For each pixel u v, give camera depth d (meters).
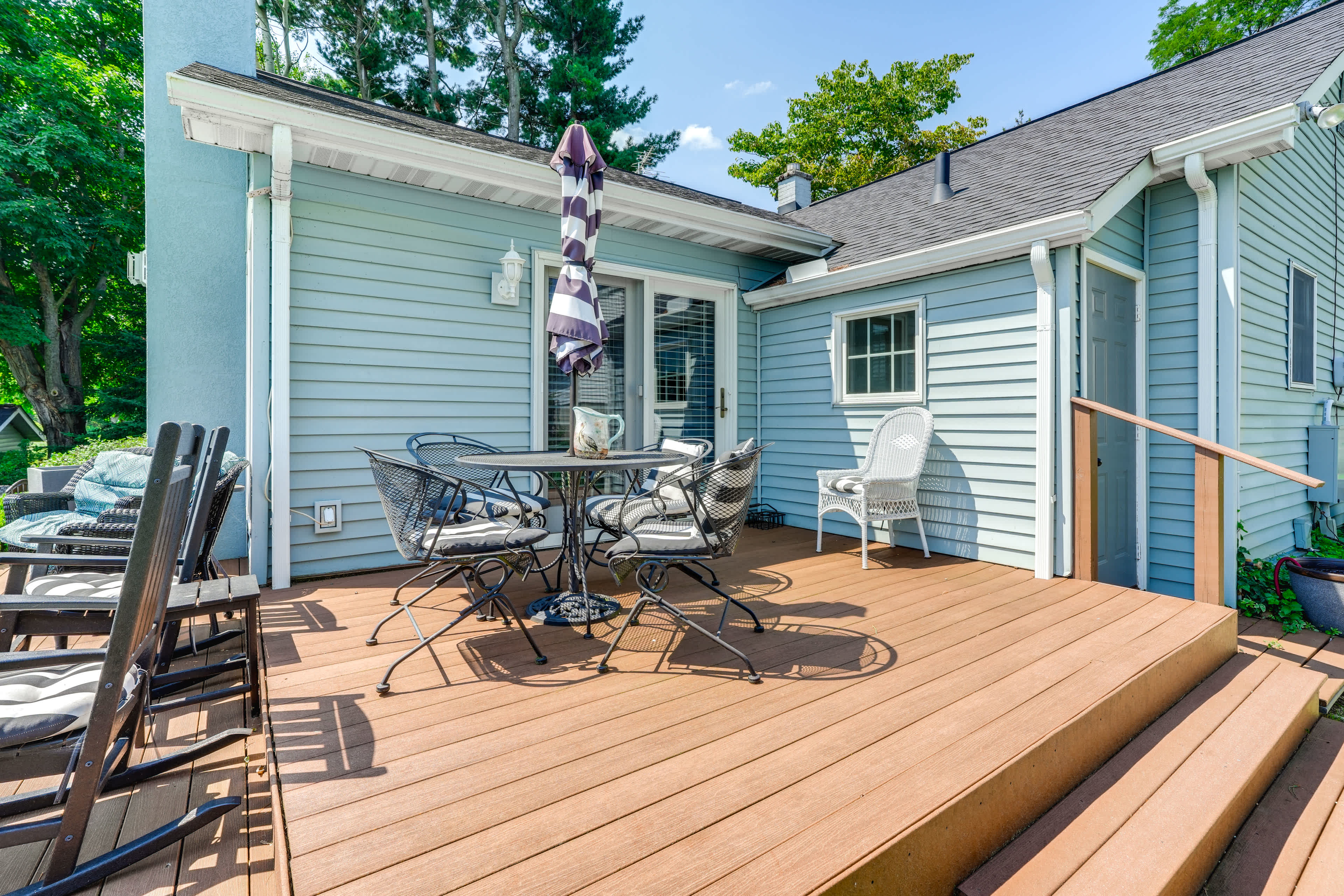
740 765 1.60
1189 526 4.11
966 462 4.16
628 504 3.00
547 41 16.67
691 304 5.50
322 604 3.12
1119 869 1.51
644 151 16.66
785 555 4.35
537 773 1.56
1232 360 3.90
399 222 3.93
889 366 4.76
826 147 18.34
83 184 12.52
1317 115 3.43
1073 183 4.03
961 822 1.46
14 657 1.22
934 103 18.52
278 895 1.28
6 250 12.41
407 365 3.97
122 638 1.19
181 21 4.30
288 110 3.18
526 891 1.14
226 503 2.60
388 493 2.32
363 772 1.56
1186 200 4.12
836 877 1.19
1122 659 2.36
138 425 14.02
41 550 2.63
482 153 3.77
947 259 4.07
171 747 1.88
